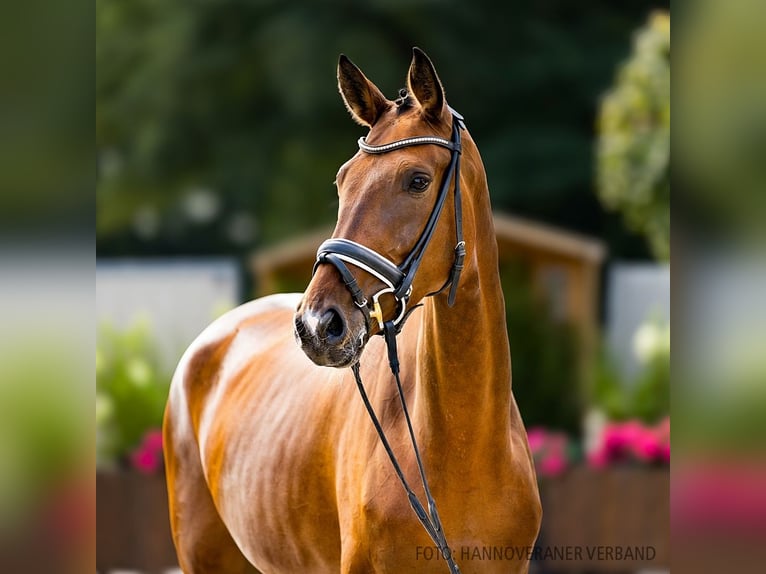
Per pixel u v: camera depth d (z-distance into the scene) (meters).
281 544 6.66
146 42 37.22
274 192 36.62
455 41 36.00
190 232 40.78
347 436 6.06
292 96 34.91
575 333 15.68
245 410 7.26
